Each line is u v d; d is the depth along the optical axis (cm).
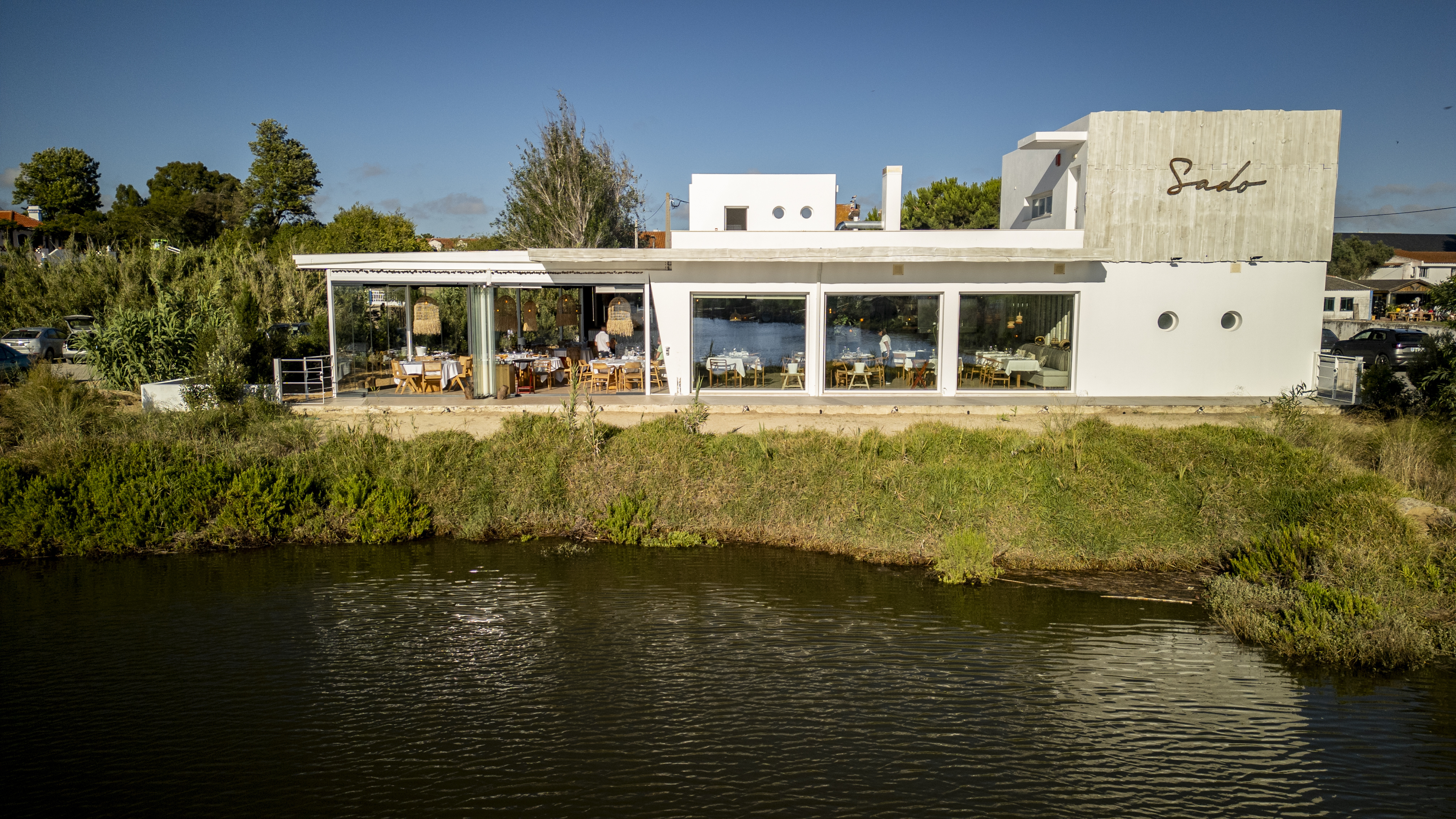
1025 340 1988
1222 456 1331
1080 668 888
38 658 904
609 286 1934
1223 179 1939
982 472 1288
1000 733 768
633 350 2238
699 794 677
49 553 1216
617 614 1024
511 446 1402
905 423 1700
